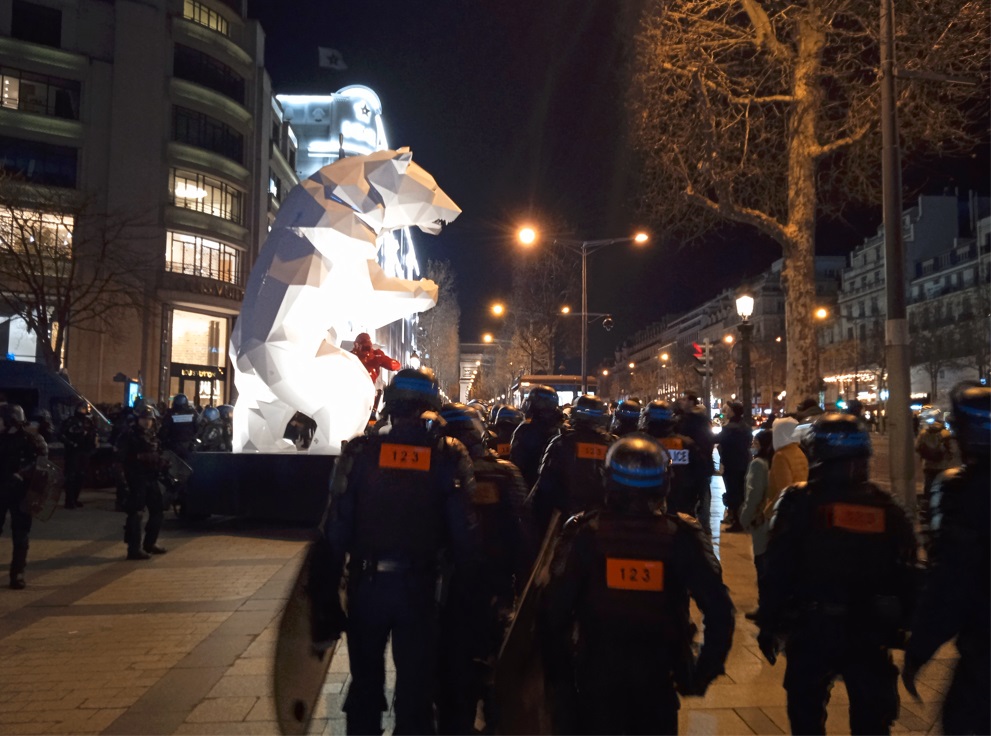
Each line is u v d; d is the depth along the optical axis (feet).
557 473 16.46
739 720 14.02
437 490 10.85
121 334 104.88
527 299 113.70
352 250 34.45
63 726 13.83
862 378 195.31
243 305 36.06
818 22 40.78
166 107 121.19
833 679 10.43
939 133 40.78
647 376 331.16
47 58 111.14
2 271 85.20
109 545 32.83
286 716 10.71
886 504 10.07
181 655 17.92
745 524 19.24
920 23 38.70
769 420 39.45
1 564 28.94
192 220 123.44
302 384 34.91
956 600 8.96
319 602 10.93
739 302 46.37
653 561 8.89
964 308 166.81
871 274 231.71
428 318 201.16
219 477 37.42
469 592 12.44
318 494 35.22
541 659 9.70
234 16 136.15
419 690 10.41
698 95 42.88
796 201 43.45
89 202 95.25
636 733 8.86
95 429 47.96
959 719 9.27
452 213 34.86
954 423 9.64
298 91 201.46
